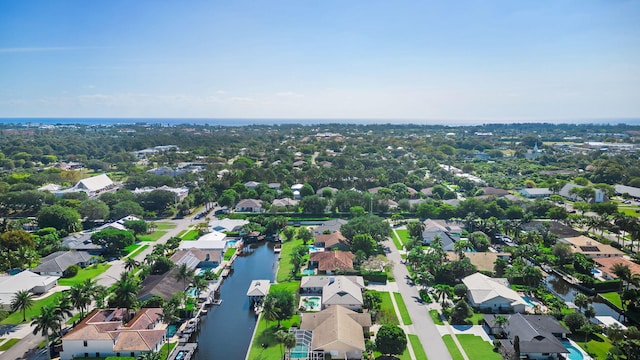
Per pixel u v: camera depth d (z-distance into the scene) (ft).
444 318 378.32
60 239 593.01
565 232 619.67
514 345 321.11
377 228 576.20
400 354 314.55
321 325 344.90
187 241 569.64
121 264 521.65
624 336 327.06
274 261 550.36
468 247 537.24
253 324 380.58
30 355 321.52
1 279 435.53
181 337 350.84
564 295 445.37
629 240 604.08
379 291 436.76
